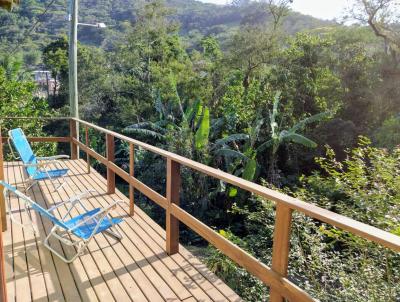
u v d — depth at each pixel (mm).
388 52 15086
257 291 5148
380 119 13891
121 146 16438
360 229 1267
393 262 3799
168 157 2840
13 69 14055
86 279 2596
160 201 3068
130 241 3262
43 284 2516
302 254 4402
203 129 11422
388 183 4434
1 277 1720
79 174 5879
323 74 14328
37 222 3652
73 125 7012
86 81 19891
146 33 20531
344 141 12977
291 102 13727
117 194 4734
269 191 1801
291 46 15414
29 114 10969
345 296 3791
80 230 2910
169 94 15688
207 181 11812
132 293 2428
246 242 6082
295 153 13281
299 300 1594
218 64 17219
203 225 2414
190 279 2617
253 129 12109
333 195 5293
